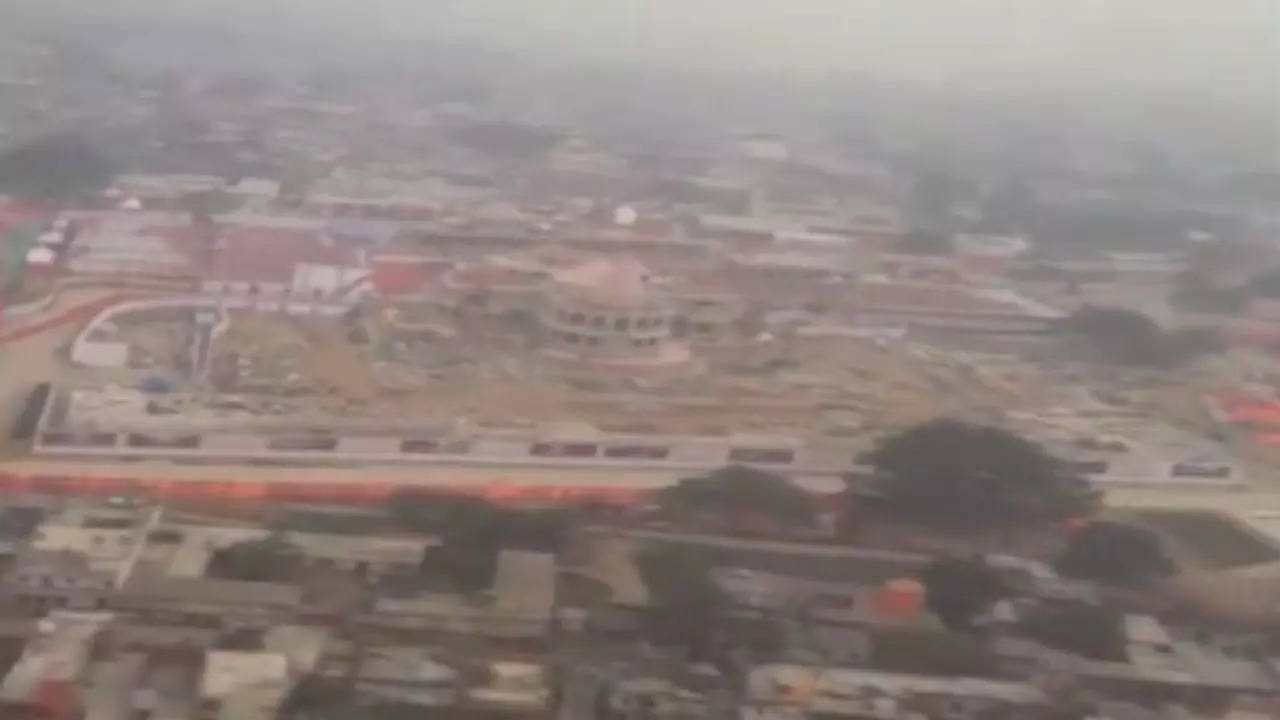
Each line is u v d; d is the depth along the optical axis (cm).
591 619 19075
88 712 17275
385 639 18550
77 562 19400
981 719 18038
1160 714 18300
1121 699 18475
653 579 19862
